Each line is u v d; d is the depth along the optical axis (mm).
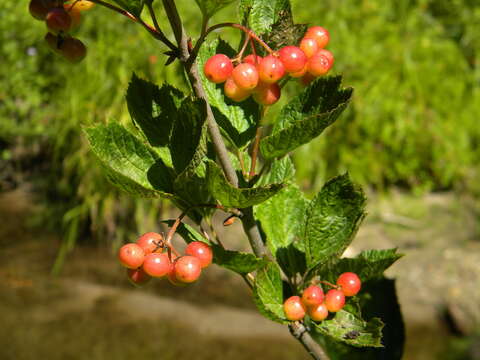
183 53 190
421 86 1291
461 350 898
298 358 917
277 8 223
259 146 217
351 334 217
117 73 1187
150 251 211
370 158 1245
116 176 196
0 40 1359
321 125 194
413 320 965
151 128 223
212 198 221
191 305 1059
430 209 1223
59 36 203
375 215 1205
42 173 1397
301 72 203
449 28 1454
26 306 1032
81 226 1245
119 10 190
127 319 1008
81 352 923
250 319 1021
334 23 1313
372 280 262
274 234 248
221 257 209
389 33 1354
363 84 1261
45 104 1371
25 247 1209
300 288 232
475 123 1302
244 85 192
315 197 225
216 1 176
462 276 1031
